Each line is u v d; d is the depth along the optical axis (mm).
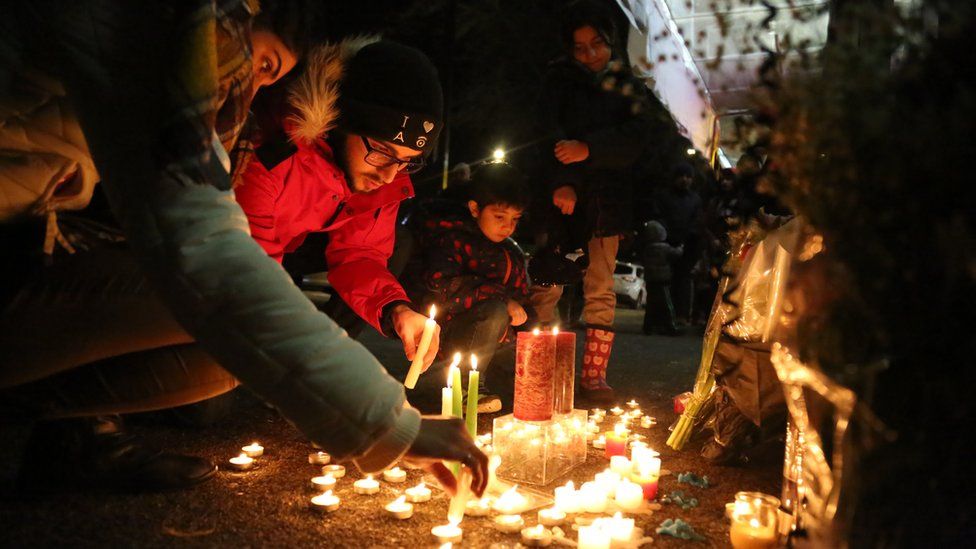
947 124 1530
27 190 1855
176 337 2211
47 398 2215
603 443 3645
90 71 1529
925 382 1633
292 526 2406
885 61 1637
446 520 2520
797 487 2260
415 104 2797
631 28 2979
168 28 1545
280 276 1596
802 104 1667
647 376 5867
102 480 2580
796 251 2152
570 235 4961
